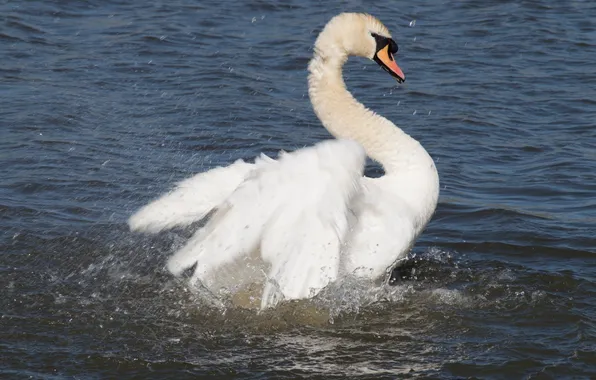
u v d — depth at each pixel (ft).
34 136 56.95
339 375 33.53
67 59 72.13
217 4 89.45
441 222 47.91
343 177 35.14
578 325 37.32
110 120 60.34
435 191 39.60
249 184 36.06
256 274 37.32
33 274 40.81
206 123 60.49
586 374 33.83
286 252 35.09
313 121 61.87
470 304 39.29
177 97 65.10
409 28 84.58
